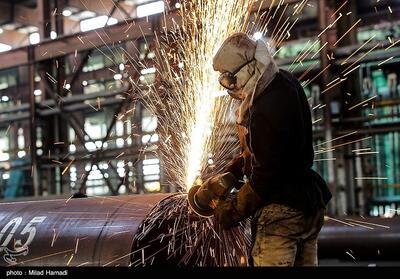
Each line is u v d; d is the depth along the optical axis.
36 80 11.32
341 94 8.16
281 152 2.39
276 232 2.47
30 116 10.46
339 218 7.01
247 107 2.52
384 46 7.78
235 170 2.83
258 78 2.49
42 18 11.21
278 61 8.46
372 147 8.33
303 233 2.50
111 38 8.53
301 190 2.48
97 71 10.89
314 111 8.38
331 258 6.83
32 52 10.15
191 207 2.74
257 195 2.43
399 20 8.58
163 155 3.67
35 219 3.49
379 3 8.62
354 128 8.16
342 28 8.26
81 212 3.36
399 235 6.44
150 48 7.35
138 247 2.97
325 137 7.86
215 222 3.01
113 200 3.43
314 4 9.20
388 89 8.27
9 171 11.54
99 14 12.80
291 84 2.51
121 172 9.78
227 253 3.04
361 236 6.62
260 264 2.51
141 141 9.07
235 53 2.51
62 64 10.68
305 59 8.28
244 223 3.11
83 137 10.52
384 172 8.29
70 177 10.53
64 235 3.25
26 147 11.75
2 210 3.80
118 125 10.55
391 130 7.89
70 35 9.45
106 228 3.12
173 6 6.68
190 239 3.07
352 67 8.04
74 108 10.33
